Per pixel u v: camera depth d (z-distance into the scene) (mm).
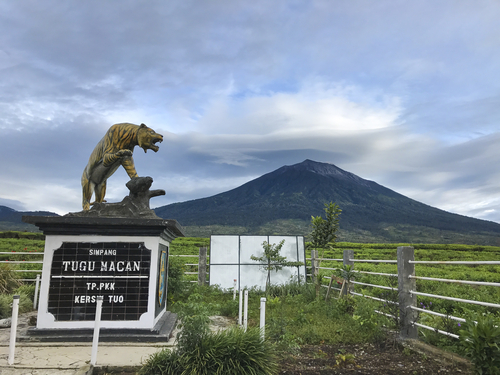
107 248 6559
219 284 14180
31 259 20094
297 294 11781
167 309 9125
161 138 7355
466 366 5234
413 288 6820
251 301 10914
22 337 6020
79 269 6445
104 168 7516
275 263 14258
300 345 6430
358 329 7055
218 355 4684
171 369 4605
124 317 6375
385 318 7387
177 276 10703
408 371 5172
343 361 5508
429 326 6699
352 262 9938
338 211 11289
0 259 19984
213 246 14641
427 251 34656
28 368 4863
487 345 4402
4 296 9039
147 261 6594
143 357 5348
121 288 6465
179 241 35094
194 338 4898
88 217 6426
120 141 7355
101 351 5613
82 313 6324
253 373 4574
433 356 5750
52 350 5613
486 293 11102
